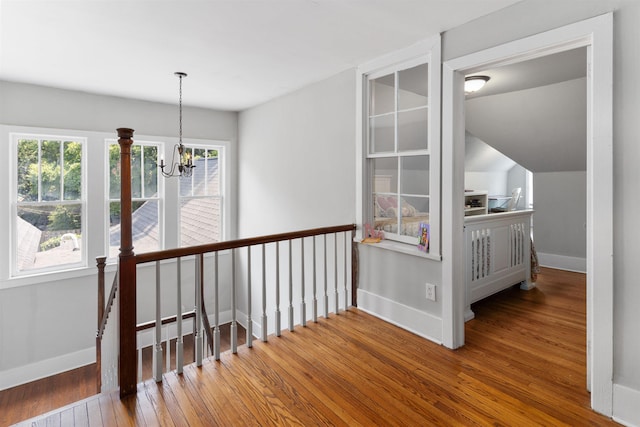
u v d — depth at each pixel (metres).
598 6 1.82
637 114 1.72
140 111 4.50
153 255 2.13
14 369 3.67
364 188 3.26
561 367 2.33
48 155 3.95
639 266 1.74
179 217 4.92
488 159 6.89
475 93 4.08
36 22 2.34
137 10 2.18
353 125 3.34
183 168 4.00
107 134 4.25
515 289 4.14
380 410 1.88
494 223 3.61
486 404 1.93
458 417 1.83
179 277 2.26
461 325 2.63
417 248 2.83
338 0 2.09
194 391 2.06
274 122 4.48
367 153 3.27
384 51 2.90
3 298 3.63
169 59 3.06
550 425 1.77
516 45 2.14
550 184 5.24
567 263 5.09
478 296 3.39
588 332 2.04
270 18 2.31
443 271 2.63
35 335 3.81
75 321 4.04
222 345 4.54
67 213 4.07
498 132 4.81
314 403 1.94
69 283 4.00
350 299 3.46
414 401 1.96
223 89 4.02
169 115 4.72
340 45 2.77
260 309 4.84
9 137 3.67
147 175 4.68
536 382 2.15
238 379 2.19
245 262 5.18
